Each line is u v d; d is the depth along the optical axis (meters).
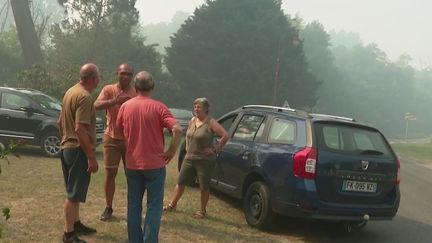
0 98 12.20
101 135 13.16
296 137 6.57
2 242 5.25
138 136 5.05
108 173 6.25
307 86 63.16
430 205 10.47
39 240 5.41
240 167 7.36
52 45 43.47
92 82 5.29
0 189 7.76
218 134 6.95
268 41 57.81
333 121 6.68
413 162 23.23
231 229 6.66
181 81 56.97
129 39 44.81
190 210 7.44
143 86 5.15
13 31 44.09
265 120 7.39
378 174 6.68
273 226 6.73
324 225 7.52
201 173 6.98
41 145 12.04
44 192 7.76
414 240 7.20
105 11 42.25
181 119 22.33
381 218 6.74
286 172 6.37
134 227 5.14
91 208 6.99
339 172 6.36
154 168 5.04
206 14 58.97
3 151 3.19
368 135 6.91
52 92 19.47
